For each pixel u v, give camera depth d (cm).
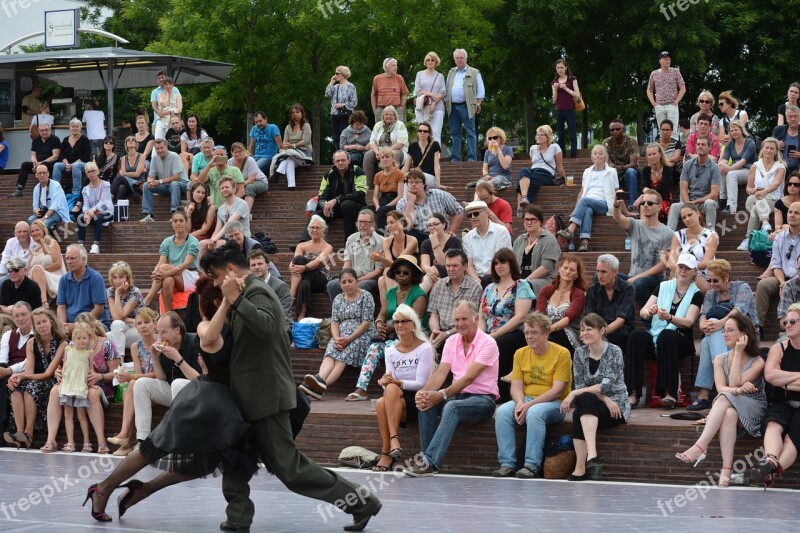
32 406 1233
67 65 2442
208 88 3216
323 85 3050
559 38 3108
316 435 1141
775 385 997
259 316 656
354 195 1689
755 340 1024
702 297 1198
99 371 1228
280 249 1797
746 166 1650
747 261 1438
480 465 1084
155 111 2212
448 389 1067
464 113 2059
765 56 3127
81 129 2272
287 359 687
